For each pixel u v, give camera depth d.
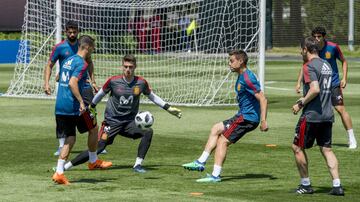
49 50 54.31
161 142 31.11
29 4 55.47
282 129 34.94
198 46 68.19
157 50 70.69
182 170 25.00
